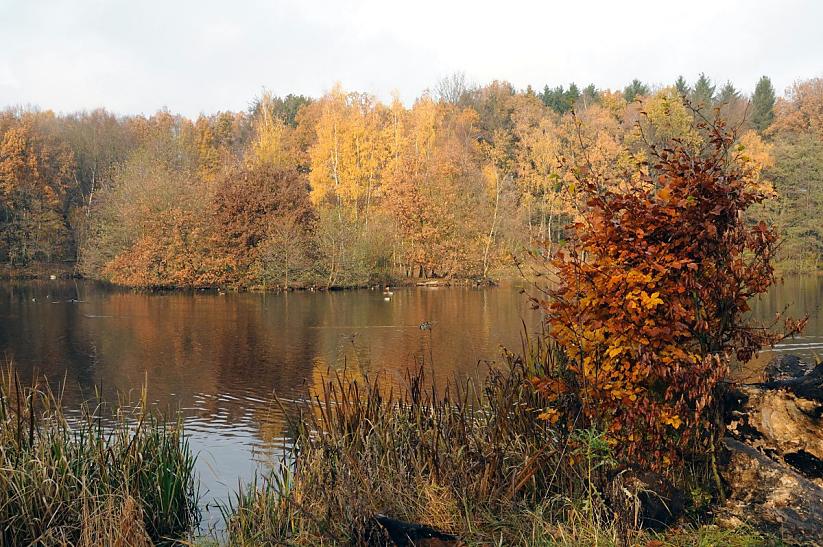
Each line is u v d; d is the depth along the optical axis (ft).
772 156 156.76
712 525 17.11
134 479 21.91
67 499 20.26
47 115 258.98
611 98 224.53
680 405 18.48
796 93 218.79
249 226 149.07
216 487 27.81
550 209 171.22
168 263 145.79
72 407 41.65
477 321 88.43
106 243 163.32
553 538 16.90
